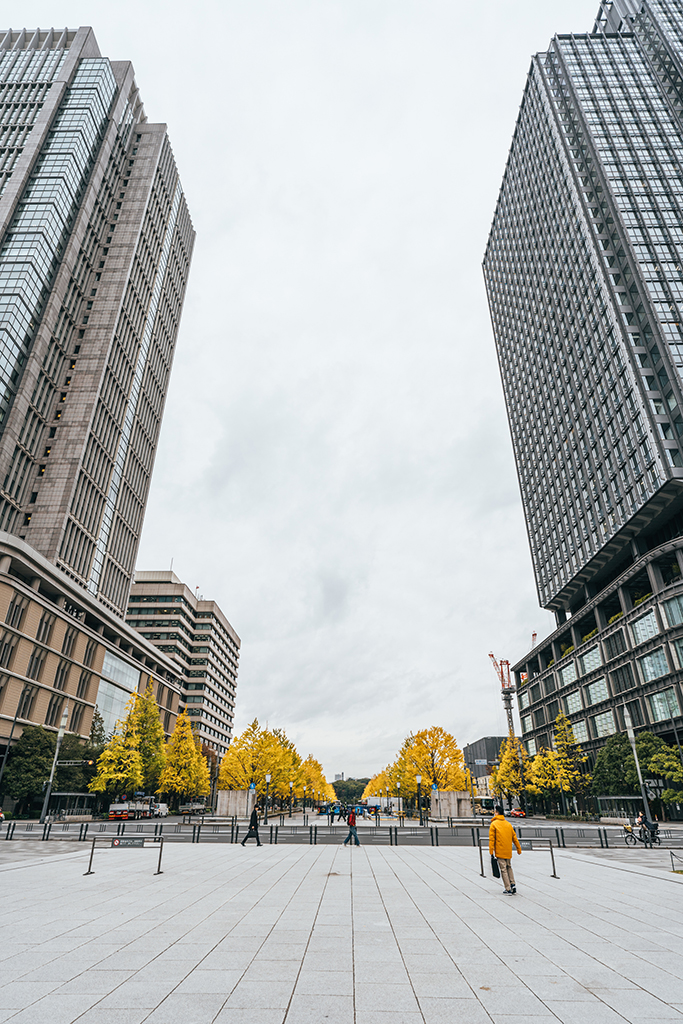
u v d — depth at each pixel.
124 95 109.56
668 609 62.09
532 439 114.12
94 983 6.74
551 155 104.56
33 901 11.66
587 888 13.60
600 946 8.41
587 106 98.81
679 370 70.75
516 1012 5.93
